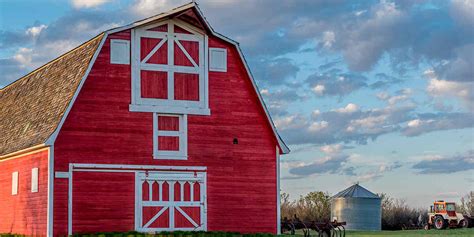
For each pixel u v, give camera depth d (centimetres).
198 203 4025
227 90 4144
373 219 6931
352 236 4950
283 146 4241
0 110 5084
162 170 3966
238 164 4131
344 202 6962
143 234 3716
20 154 4094
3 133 4606
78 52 4188
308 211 8031
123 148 3897
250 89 4188
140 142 3934
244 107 4175
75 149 3800
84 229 3775
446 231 5906
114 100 3900
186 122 4038
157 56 4012
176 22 4062
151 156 3953
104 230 3816
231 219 4084
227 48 4169
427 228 6881
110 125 3881
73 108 3812
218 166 4084
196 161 4044
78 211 3772
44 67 4753
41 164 3850
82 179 3797
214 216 4050
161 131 3994
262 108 4188
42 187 3822
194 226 4003
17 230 4103
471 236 4816
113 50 3922
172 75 4034
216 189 4069
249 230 4122
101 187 3831
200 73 4094
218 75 4131
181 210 3984
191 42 4094
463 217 6819
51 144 3744
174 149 4006
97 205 3812
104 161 3850
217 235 3791
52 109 3997
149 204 3922
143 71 3975
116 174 3869
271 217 4181
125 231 3844
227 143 4116
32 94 4588
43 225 3784
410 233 5459
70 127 3800
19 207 4091
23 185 4056
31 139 3972
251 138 4175
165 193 3966
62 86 4075
